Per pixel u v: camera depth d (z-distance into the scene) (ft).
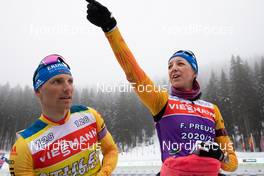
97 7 6.56
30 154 6.70
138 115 113.60
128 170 34.22
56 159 6.86
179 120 7.55
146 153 81.87
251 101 106.52
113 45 6.88
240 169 29.55
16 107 143.84
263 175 27.25
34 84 7.48
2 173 34.86
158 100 7.55
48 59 7.29
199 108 8.14
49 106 7.06
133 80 7.13
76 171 7.02
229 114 106.01
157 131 7.98
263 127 102.83
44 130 7.07
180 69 8.43
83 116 7.69
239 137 103.55
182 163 6.35
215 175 6.44
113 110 110.01
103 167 7.41
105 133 8.04
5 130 136.77
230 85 113.70
